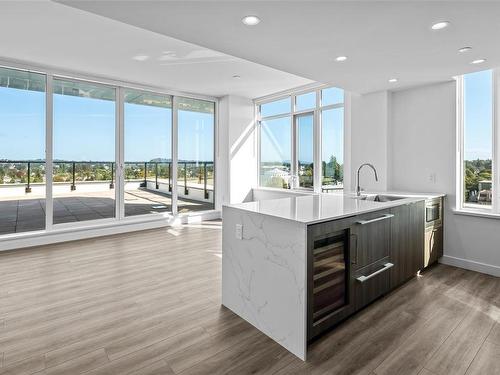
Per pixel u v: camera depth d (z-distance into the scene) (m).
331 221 2.11
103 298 2.78
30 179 4.67
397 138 4.18
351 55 2.86
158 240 4.87
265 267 2.21
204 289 2.99
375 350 2.02
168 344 2.08
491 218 3.37
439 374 1.79
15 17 3.05
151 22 2.23
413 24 2.23
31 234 4.47
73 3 1.95
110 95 5.39
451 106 3.68
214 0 1.92
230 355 1.97
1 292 2.89
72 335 2.18
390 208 2.71
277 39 2.52
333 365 1.88
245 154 6.80
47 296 2.81
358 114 4.50
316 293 2.08
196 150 6.61
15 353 1.96
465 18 2.14
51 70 4.64
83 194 5.20
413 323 2.35
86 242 4.73
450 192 3.69
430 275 3.36
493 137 3.43
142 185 5.83
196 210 6.66
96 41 3.65
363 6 2.00
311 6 2.00
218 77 5.17
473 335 2.19
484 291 2.93
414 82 3.75
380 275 2.65
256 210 2.35
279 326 2.10
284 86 5.77
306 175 5.92
